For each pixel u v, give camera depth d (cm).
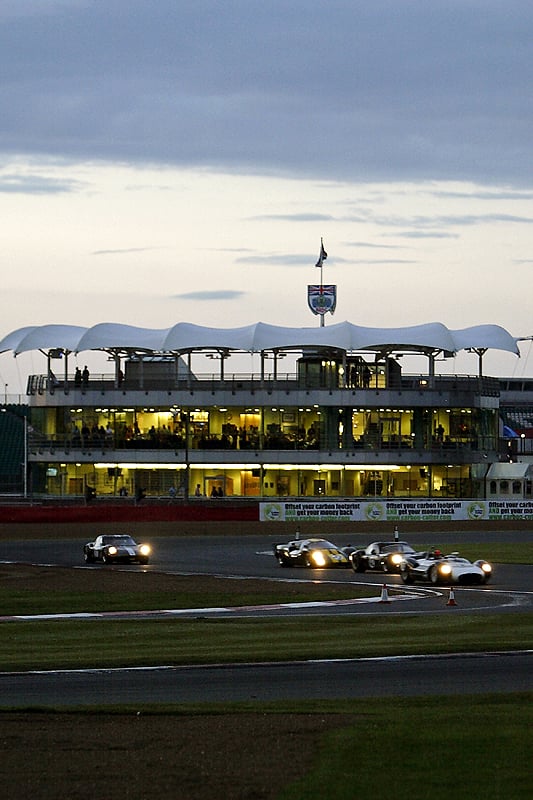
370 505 16312
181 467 19550
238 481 19625
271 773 3169
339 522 16175
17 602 8144
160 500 18562
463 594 8700
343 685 4606
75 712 3988
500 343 19938
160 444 19600
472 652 5522
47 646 5881
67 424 19875
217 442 19500
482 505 16600
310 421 19488
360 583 9675
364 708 4038
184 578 10038
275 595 8606
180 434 19650
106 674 4950
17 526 15312
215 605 7981
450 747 3409
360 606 7881
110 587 9188
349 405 19188
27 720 3859
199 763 3278
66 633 6450
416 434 19500
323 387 19238
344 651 5534
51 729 3719
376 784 3045
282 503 16138
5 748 3469
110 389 19638
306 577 10319
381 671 4984
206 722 3800
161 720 3844
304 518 16162
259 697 4338
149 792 3012
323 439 19362
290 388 19288
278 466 19375
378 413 19462
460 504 16550
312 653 5466
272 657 5356
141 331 19762
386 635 6175
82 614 7494
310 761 3281
